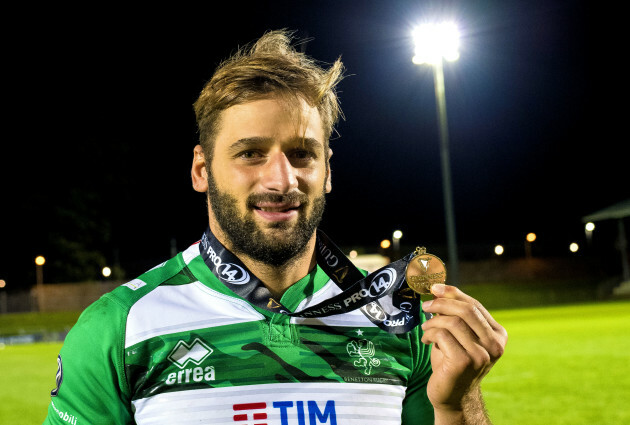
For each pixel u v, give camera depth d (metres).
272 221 1.70
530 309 35.28
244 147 1.70
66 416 1.77
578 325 20.97
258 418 1.69
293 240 1.73
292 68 1.74
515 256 56.78
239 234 1.73
